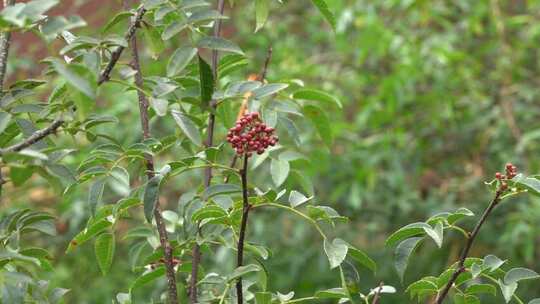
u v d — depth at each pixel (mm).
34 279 2285
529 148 5754
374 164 5586
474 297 2381
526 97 6004
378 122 5680
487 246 5844
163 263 2680
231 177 2619
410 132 5879
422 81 5828
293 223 5598
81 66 1886
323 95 2850
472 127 5926
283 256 5570
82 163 2318
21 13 1814
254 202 2287
